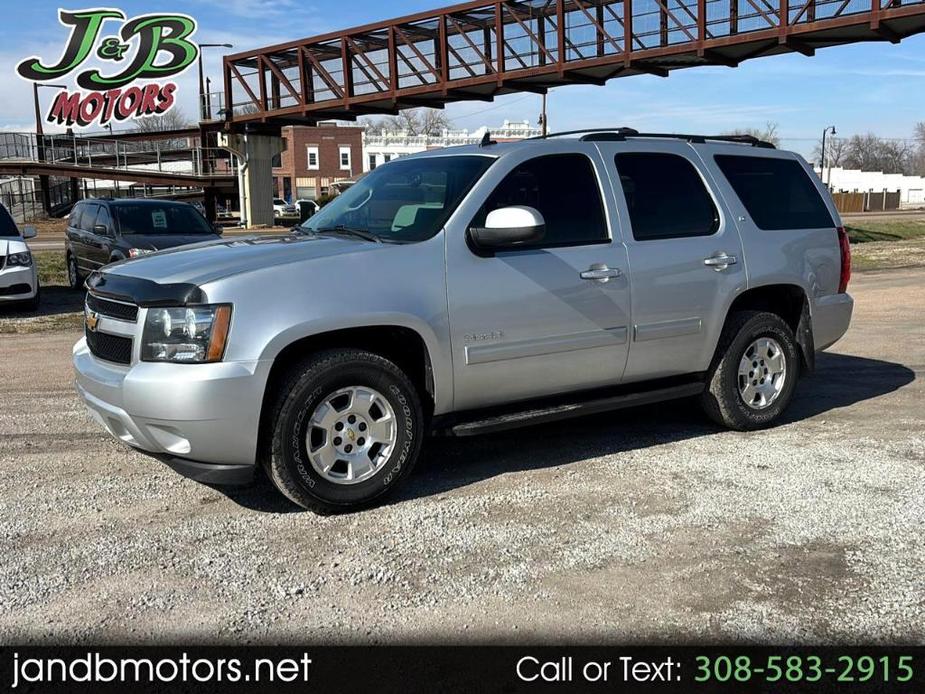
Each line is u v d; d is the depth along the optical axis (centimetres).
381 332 437
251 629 317
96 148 4828
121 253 1259
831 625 316
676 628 315
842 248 617
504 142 520
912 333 992
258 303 397
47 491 464
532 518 421
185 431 390
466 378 452
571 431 580
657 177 535
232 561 374
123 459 523
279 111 3356
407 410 437
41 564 372
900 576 354
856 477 477
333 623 321
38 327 1096
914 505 433
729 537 395
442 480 481
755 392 572
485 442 556
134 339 404
